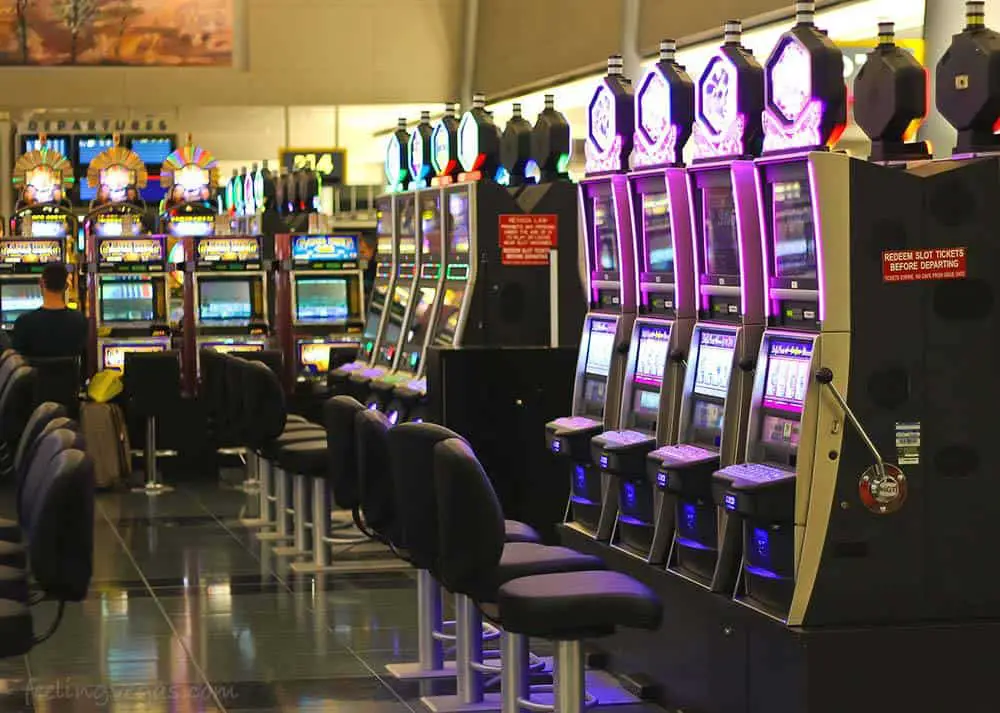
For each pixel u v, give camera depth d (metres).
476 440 8.23
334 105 18.38
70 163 18.12
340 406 6.49
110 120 19.38
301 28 18.25
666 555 6.04
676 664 5.80
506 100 17.05
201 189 16.64
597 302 6.94
